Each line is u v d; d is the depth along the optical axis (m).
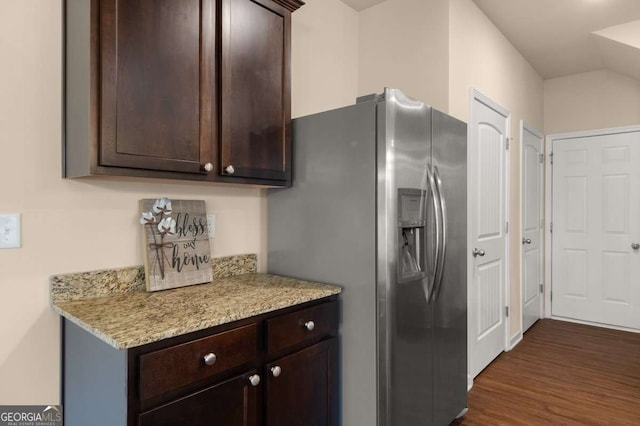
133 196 1.67
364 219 1.72
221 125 1.61
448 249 2.13
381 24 2.77
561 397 2.53
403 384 1.78
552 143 4.36
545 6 2.81
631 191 3.89
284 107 1.91
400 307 1.75
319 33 2.57
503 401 2.48
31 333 1.40
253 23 1.74
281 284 1.85
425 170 1.91
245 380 1.37
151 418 1.12
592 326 4.09
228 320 1.31
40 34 1.41
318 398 1.68
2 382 1.35
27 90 1.38
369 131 1.71
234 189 2.07
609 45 3.29
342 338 1.79
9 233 1.35
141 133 1.35
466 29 2.67
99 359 1.23
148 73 1.37
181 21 1.47
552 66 3.98
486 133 3.01
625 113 3.91
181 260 1.77
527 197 3.94
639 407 2.40
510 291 3.47
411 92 2.61
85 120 1.29
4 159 1.34
